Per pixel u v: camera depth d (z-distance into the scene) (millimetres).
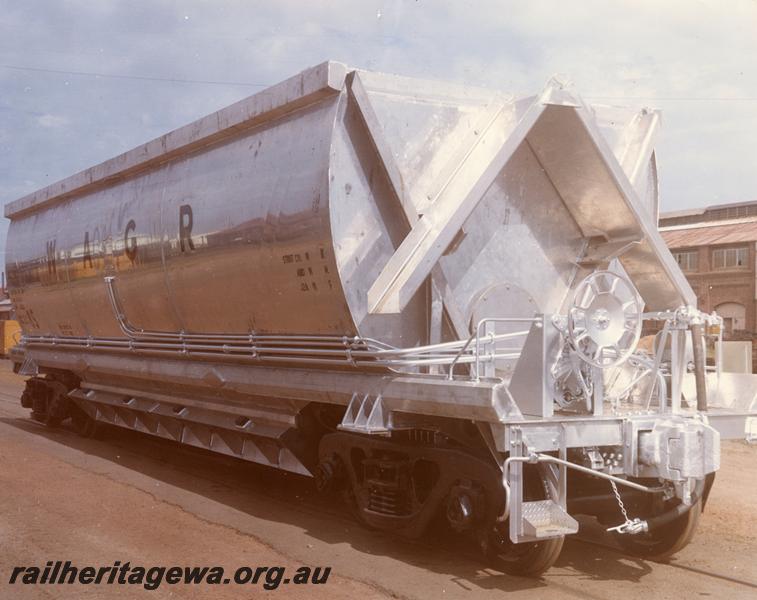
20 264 13656
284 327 7336
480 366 6355
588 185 6836
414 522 6277
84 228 11297
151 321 9844
